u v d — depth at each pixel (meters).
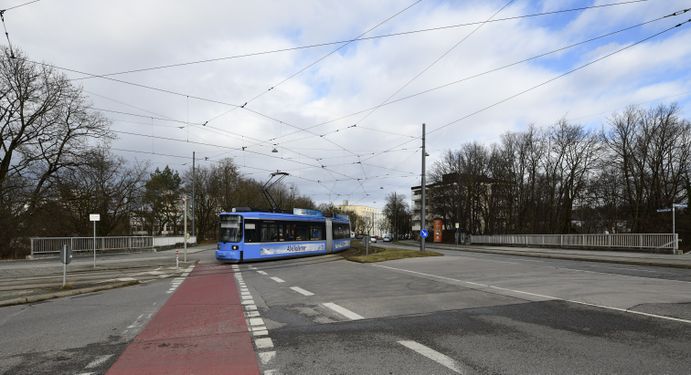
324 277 16.55
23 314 10.06
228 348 6.45
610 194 49.72
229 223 24.84
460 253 35.62
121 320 8.87
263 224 25.84
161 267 23.05
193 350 6.38
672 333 6.87
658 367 5.25
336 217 35.28
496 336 6.89
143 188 49.19
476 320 8.13
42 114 31.22
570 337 6.73
